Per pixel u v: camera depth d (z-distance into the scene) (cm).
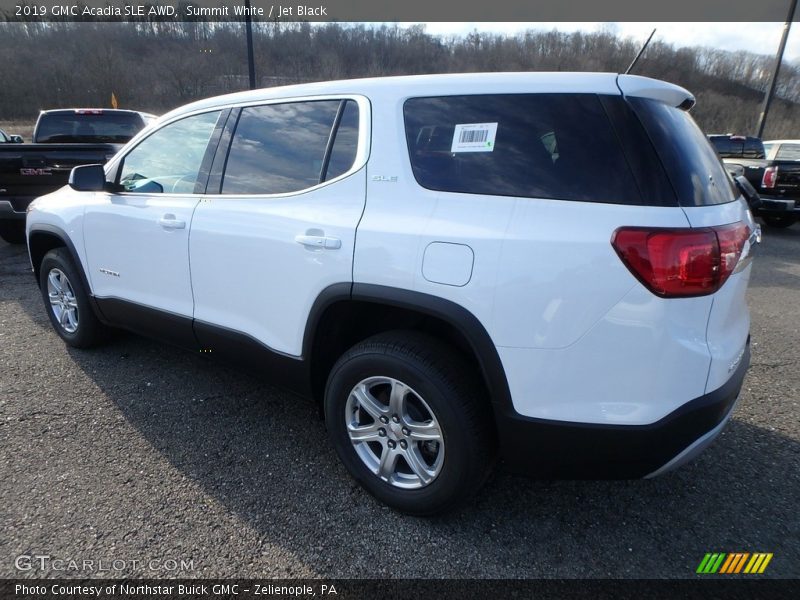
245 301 260
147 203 302
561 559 204
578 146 184
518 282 181
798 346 421
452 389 198
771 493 242
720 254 176
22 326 431
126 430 284
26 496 230
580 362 179
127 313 329
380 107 222
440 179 204
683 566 201
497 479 251
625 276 171
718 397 182
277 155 252
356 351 221
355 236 213
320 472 253
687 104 219
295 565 199
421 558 203
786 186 952
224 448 270
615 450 182
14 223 696
